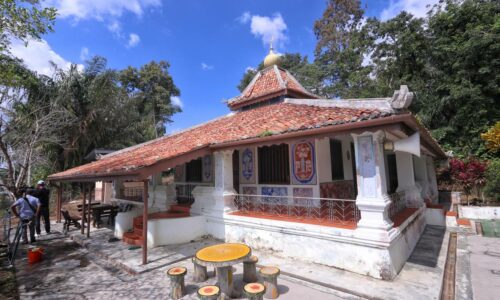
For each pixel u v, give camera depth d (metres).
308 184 8.02
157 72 37.22
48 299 5.11
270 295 4.64
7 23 7.29
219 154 8.48
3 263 7.39
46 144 17.92
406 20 20.84
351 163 9.68
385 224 5.30
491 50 16.55
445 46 18.56
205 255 4.84
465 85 17.31
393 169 13.42
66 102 19.00
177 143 9.23
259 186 9.31
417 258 6.37
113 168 6.84
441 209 9.98
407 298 4.41
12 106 15.60
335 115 6.14
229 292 4.77
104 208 11.55
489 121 16.58
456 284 5.21
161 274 6.02
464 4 18.70
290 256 6.54
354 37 26.41
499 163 12.66
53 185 17.94
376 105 6.06
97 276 6.20
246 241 7.52
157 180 11.99
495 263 6.33
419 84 19.61
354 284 4.97
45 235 10.65
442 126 18.89
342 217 6.90
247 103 12.04
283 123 6.88
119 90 22.94
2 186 14.89
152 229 7.85
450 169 14.60
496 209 10.69
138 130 25.88
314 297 4.68
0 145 14.07
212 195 8.51
